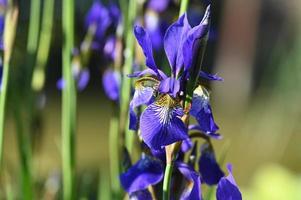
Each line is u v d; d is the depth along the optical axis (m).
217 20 3.23
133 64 0.98
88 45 1.03
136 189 0.77
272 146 2.86
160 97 0.73
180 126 0.72
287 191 1.78
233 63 3.22
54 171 1.14
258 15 3.25
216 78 0.73
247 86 3.21
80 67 1.03
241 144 2.88
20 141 0.99
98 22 1.03
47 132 2.49
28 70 1.06
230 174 0.72
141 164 0.78
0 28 1.02
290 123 2.87
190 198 0.75
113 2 1.11
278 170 1.85
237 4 3.22
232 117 3.12
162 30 1.06
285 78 2.89
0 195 1.12
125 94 0.95
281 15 3.32
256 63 3.35
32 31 1.07
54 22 1.29
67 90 0.95
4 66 0.88
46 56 1.08
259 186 1.83
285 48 2.92
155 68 0.75
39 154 1.11
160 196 0.78
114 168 1.01
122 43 0.99
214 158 0.80
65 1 0.94
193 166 0.79
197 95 0.74
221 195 0.72
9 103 1.00
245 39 3.22
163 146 0.72
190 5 1.04
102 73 1.02
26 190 0.99
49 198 1.12
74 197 0.96
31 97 1.06
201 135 0.80
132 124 0.77
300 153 2.82
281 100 2.90
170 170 0.74
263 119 2.93
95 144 2.87
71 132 0.95
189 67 0.72
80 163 2.42
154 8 1.06
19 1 0.87
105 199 1.13
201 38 0.71
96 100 3.54
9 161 1.26
